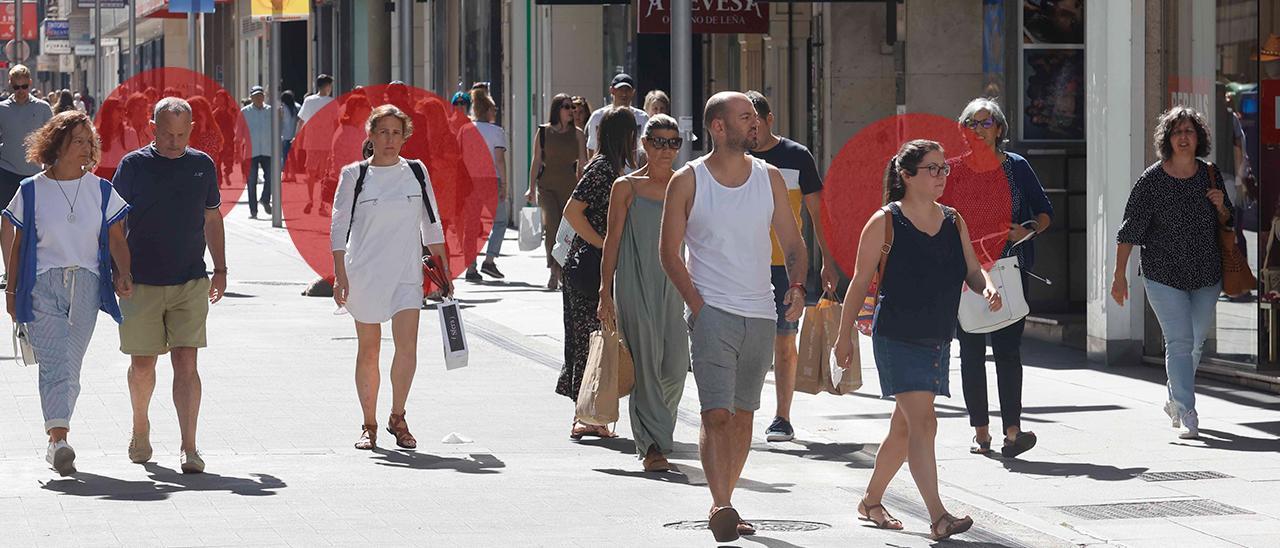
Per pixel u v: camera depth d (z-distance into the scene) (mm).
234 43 97812
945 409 19859
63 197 16359
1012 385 17031
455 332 18016
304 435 18375
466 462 17016
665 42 38406
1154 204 18188
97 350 24578
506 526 14180
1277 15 21094
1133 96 22891
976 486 15812
